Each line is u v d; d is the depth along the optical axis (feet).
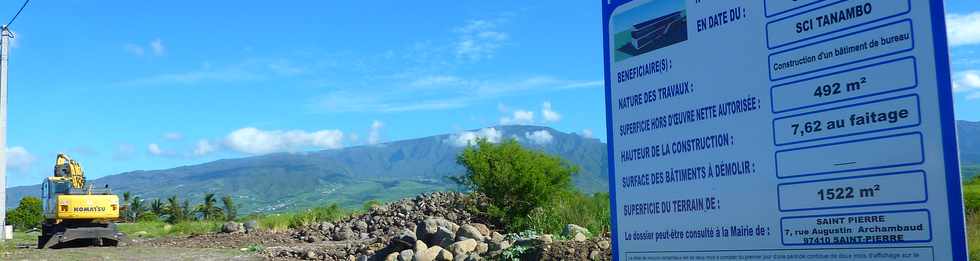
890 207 12.50
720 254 14.79
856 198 12.91
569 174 81.35
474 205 86.58
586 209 62.64
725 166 14.75
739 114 14.56
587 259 35.14
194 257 63.93
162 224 167.32
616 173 17.03
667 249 15.80
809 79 13.53
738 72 14.60
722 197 14.79
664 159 15.92
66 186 91.15
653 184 16.15
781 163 13.88
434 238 48.57
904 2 12.37
